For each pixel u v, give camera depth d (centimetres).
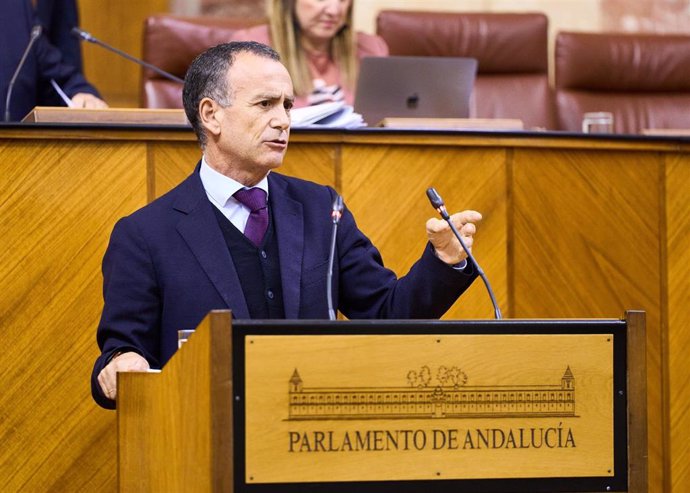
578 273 841
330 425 470
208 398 467
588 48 1257
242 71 622
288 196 656
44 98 1057
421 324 479
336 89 1005
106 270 630
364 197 814
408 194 819
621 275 848
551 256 839
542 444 484
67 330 754
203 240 623
